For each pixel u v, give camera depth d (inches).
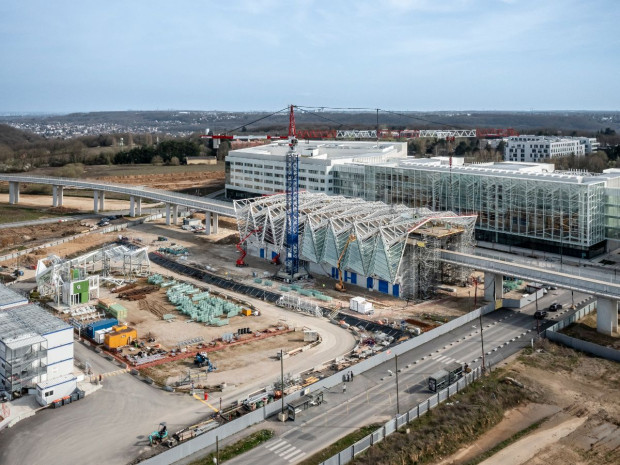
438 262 5285.4
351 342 4296.3
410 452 2856.8
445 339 4284.0
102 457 2842.0
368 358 3873.0
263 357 4030.5
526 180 6486.2
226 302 5123.0
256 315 4881.9
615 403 3336.6
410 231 5172.2
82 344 4266.7
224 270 6205.7
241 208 7027.6
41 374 3481.8
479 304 5022.1
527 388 3506.4
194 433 3016.7
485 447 2974.9
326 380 3555.6
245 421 3110.2
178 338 4379.9
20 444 2957.7
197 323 4697.3
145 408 3324.3
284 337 4402.1
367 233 5462.6
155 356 4008.4
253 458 2839.6
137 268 6240.2
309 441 2982.3
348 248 5610.2
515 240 6761.8
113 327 4345.5
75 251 7086.6
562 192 6200.8
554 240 6358.3
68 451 2893.7
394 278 5221.5
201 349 4163.4
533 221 6520.7
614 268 5743.1
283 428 3110.2
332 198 6801.2
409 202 7755.9
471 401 3339.1
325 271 5984.3
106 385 3612.2
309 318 4825.3
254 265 6427.2
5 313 3868.1
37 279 5339.6
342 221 5895.7
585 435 3036.4
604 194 6279.5
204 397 3435.0
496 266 4913.9
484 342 4207.7
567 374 3698.3
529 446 2960.1
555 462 2817.4
